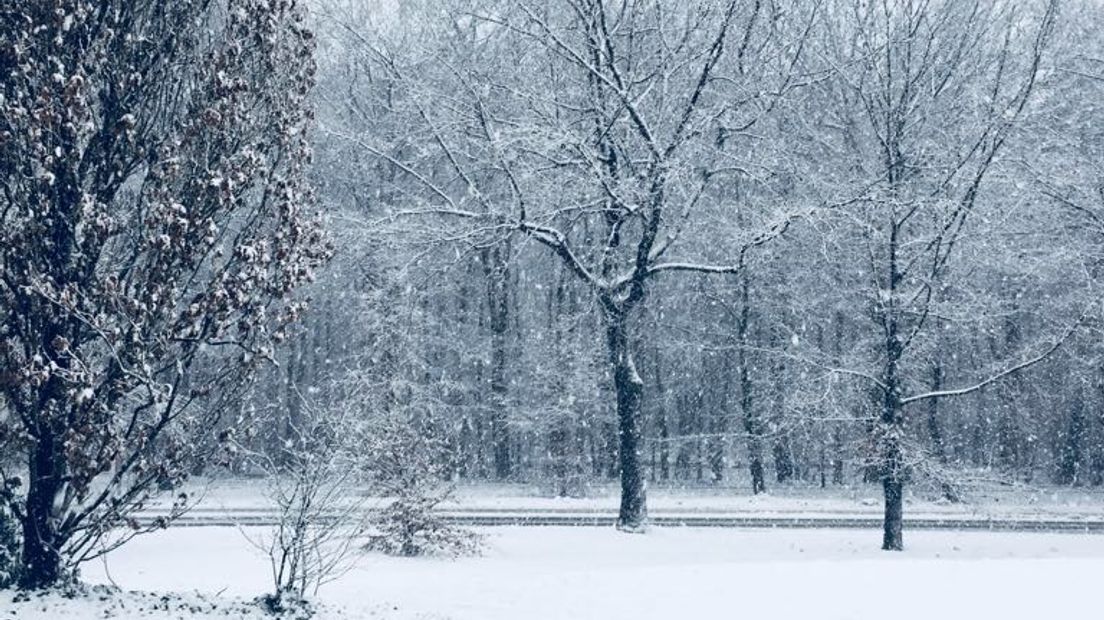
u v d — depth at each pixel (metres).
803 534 24.61
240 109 10.45
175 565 16.69
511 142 22.95
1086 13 28.81
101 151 10.52
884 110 24.02
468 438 44.22
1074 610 11.74
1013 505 33.03
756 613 11.53
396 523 19.48
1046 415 44.00
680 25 24.92
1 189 10.17
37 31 9.70
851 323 38.50
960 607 11.87
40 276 9.68
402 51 25.22
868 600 12.29
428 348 38.72
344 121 27.88
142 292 10.01
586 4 24.12
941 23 23.77
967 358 40.12
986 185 23.02
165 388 10.35
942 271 24.72
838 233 23.28
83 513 10.52
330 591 13.05
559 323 37.00
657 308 42.12
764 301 36.03
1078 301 26.14
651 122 24.75
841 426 27.48
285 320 10.84
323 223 11.70
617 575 14.02
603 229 31.27
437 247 24.86
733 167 24.52
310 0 24.62
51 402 9.95
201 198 10.20
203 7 10.98
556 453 35.31
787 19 24.58
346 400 14.78
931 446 29.80
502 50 25.36
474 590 12.96
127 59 10.51
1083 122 27.41
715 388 47.78
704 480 48.41
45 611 9.65
